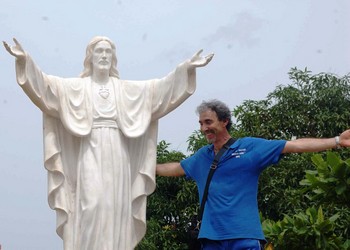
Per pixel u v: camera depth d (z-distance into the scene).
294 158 20.02
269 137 20.81
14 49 8.87
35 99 9.17
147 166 9.63
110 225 9.18
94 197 9.18
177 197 20.19
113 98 9.61
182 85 9.52
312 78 21.39
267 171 19.41
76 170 9.50
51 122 9.52
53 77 9.47
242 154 8.59
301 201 18.39
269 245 10.88
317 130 21.05
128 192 9.48
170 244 20.08
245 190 8.52
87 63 9.83
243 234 8.33
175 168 9.52
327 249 10.83
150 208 20.75
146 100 9.68
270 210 19.67
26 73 8.95
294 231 10.66
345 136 8.31
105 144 9.40
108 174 9.31
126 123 9.53
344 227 15.55
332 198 10.38
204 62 9.37
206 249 8.55
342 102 21.09
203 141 20.30
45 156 9.42
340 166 9.91
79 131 9.35
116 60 9.95
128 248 9.42
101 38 9.81
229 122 8.82
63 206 9.38
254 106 21.31
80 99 9.52
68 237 9.34
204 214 8.62
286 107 20.98
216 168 8.65
